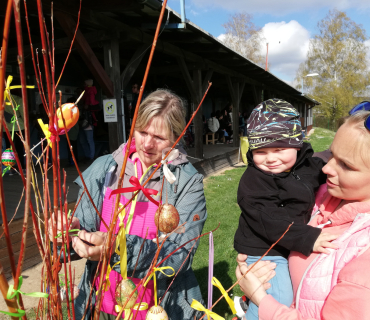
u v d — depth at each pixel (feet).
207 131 44.50
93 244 3.10
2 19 12.67
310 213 4.35
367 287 2.51
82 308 4.25
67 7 12.28
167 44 20.65
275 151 4.39
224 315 8.53
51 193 12.00
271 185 4.38
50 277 2.12
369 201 3.07
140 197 4.14
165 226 2.66
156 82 34.68
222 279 10.21
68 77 27.07
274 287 4.08
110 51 16.22
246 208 4.44
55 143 1.96
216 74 35.12
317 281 3.02
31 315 8.07
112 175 4.39
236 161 36.47
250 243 4.44
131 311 2.75
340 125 3.17
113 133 16.49
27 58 20.77
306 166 4.75
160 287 4.10
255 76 38.78
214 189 22.72
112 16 15.76
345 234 3.10
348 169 2.98
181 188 4.22
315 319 2.95
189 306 4.45
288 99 72.79
